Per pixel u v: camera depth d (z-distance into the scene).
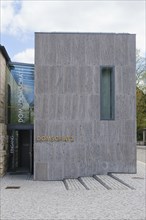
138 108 48.34
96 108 18.20
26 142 22.28
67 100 18.12
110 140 18.19
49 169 17.89
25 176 19.41
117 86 18.38
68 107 18.11
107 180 16.19
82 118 18.12
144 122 48.91
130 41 18.56
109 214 10.01
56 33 18.30
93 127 18.14
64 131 18.03
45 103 18.03
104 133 18.17
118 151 18.19
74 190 14.31
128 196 12.70
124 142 18.23
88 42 18.39
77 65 18.28
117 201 11.84
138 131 54.69
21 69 21.61
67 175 17.95
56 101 18.08
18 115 21.45
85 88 18.23
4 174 19.72
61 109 18.08
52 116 18.02
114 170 18.12
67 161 17.95
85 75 18.28
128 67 18.47
